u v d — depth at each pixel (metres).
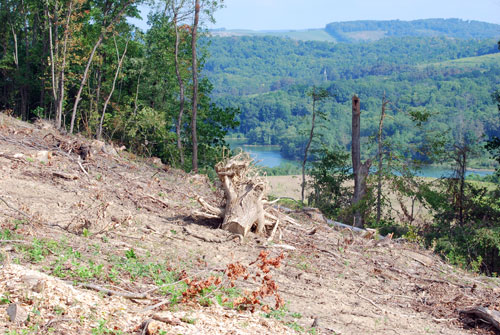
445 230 27.77
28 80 43.28
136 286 7.34
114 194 13.29
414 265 13.12
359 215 33.66
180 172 19.27
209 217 12.05
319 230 14.88
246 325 6.36
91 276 7.16
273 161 115.69
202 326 5.93
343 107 176.00
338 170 42.53
